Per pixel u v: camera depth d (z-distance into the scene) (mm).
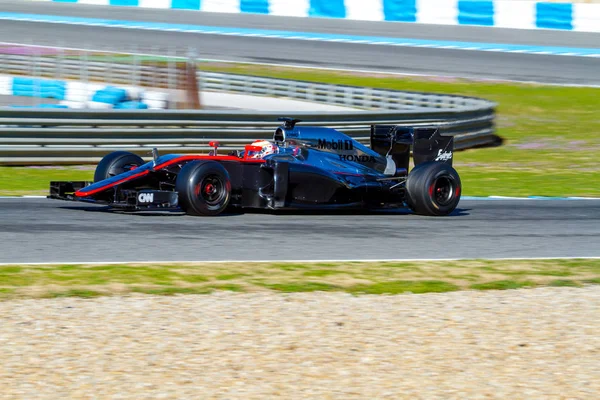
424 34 113125
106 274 23562
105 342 18516
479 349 19125
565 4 114250
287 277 24219
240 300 21922
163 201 31594
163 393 16016
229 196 33188
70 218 31984
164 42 104938
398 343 19266
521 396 16625
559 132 74625
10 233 28516
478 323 20953
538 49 106562
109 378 16609
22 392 15797
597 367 18328
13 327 19109
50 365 17109
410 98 71938
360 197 35188
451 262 27188
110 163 34469
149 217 32812
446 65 98875
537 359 18656
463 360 18406
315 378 17047
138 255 26000
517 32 114500
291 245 28672
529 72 96562
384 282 24297
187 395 15969
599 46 108188
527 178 53156
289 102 79250
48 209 34000
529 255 28984
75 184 33781
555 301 23234
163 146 50188
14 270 23453
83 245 27141
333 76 92625
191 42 106062
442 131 61688
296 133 34875
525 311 22156
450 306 22312
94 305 20969
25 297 21266
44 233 28797
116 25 115000
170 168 33188
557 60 102062
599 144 69750
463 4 117500
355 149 36062
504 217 37281
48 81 79062
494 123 70250
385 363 18016
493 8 116500
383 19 120312
